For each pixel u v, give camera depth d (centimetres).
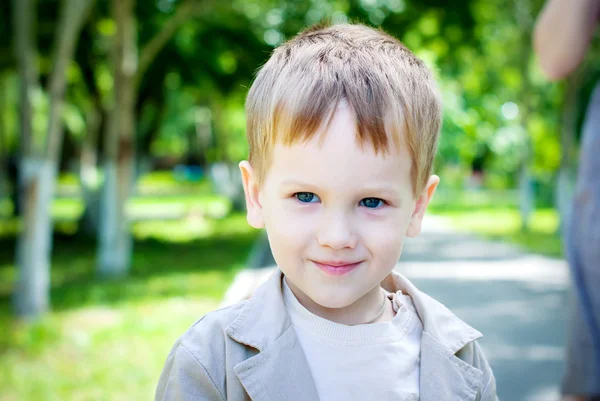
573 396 226
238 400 143
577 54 233
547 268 1128
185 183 4806
